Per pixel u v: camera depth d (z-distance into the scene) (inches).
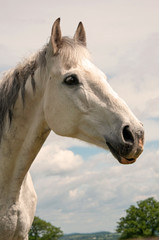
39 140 134.4
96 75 123.7
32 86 133.7
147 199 1782.7
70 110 123.3
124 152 109.0
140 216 1728.6
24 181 140.9
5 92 135.7
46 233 1820.9
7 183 134.2
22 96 134.0
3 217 131.0
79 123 123.6
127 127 110.3
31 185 149.3
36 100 134.6
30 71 136.4
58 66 126.9
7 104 134.9
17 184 133.4
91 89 121.3
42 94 133.6
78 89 122.0
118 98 119.4
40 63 134.1
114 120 114.6
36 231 1835.6
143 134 110.5
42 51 136.3
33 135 132.9
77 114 122.5
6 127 135.6
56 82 126.4
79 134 126.7
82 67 124.6
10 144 135.0
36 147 134.6
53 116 127.0
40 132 133.4
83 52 129.2
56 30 130.3
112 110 116.2
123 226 1760.6
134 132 108.9
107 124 116.6
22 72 136.7
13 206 132.9
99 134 118.1
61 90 124.8
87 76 122.6
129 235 1713.8
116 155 114.0
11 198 133.2
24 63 138.8
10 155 134.7
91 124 120.0
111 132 114.3
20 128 135.1
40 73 133.7
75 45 130.4
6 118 135.5
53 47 129.0
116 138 111.7
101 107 118.3
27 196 142.3
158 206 1764.3
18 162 133.8
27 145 133.4
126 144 108.2
